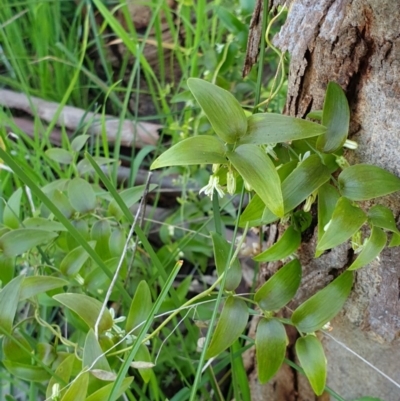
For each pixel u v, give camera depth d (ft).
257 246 1.44
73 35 2.64
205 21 2.14
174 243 1.80
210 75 1.89
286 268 1.14
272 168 0.96
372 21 1.00
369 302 1.23
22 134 1.83
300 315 1.13
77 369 1.27
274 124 0.98
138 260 1.61
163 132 2.04
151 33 2.59
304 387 1.45
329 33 1.05
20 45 2.52
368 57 1.04
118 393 1.07
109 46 2.62
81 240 1.17
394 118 1.05
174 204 2.11
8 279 1.26
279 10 1.16
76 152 1.55
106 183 1.16
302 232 1.22
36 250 1.45
